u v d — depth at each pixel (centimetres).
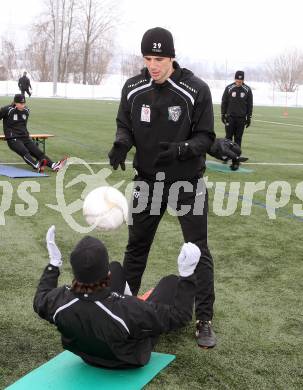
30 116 2212
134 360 309
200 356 351
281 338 381
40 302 297
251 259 543
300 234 636
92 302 283
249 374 331
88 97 4781
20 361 338
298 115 3244
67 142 1402
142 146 371
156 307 297
